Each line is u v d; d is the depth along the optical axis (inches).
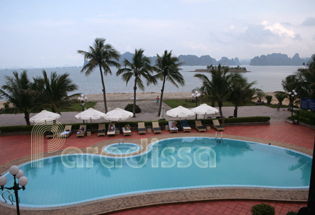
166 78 1000.2
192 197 388.5
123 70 967.0
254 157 591.8
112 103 1405.0
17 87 756.6
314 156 245.6
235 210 357.4
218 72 900.0
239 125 878.4
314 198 196.4
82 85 3563.0
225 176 481.4
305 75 996.6
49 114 726.5
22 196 400.8
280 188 421.7
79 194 408.8
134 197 389.1
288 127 853.2
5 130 745.0
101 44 916.0
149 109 1212.5
